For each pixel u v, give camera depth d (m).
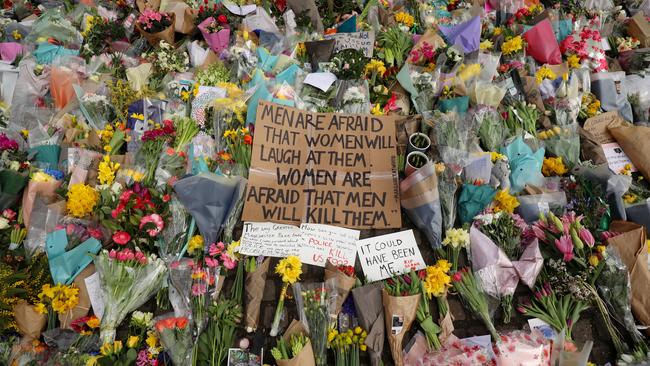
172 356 2.60
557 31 5.00
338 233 3.20
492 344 2.73
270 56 4.40
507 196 3.34
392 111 4.02
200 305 2.78
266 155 3.42
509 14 5.41
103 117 3.89
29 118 3.93
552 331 2.88
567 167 3.80
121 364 2.57
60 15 4.97
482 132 3.81
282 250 3.10
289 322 2.86
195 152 3.48
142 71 4.34
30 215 3.07
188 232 3.06
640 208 3.30
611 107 4.44
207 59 4.55
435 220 3.12
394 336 2.71
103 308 2.88
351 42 4.63
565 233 3.07
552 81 4.36
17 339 2.77
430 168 3.10
